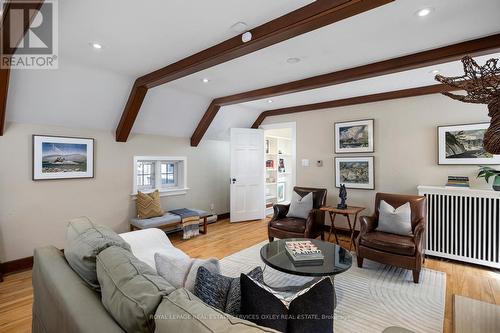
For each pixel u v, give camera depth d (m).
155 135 4.61
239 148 5.59
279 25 2.03
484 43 2.35
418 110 3.92
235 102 4.43
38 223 3.32
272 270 3.11
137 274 1.10
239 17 2.03
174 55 2.75
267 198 6.64
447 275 3.00
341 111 4.69
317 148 4.98
